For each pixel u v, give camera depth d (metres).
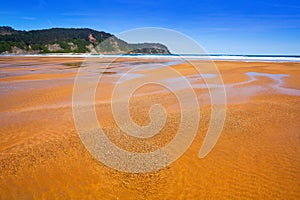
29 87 17.11
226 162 6.54
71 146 7.48
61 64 39.06
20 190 5.36
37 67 33.91
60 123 9.59
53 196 5.18
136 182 5.67
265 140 7.93
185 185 5.55
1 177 5.81
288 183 5.59
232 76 22.28
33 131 8.77
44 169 6.18
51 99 13.48
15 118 10.23
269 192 5.28
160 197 5.15
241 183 5.61
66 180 5.73
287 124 9.36
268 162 6.53
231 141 7.85
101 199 5.09
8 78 21.62
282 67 30.48
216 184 5.58
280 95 14.45
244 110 11.24
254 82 19.16
